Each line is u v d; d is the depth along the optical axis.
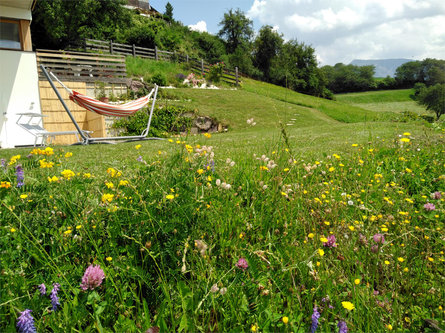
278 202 2.02
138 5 59.72
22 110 11.48
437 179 3.06
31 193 1.77
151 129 13.49
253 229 1.81
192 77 6.98
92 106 8.55
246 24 62.72
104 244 1.47
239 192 2.21
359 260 1.49
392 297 1.35
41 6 23.52
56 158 3.30
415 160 3.68
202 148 2.31
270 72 42.28
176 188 1.79
